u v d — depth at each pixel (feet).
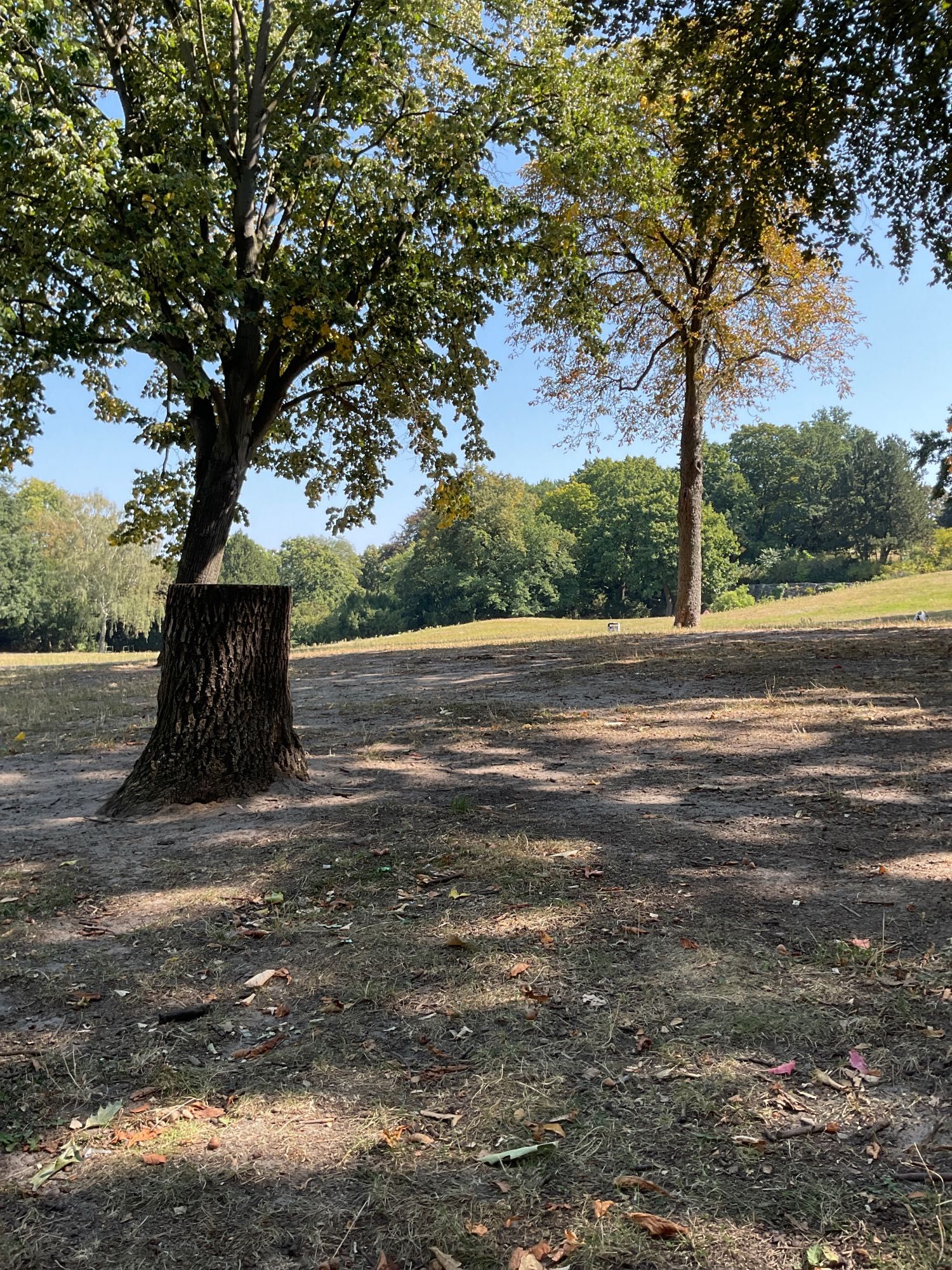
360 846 16.88
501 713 31.12
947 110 36.27
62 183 38.91
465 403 56.13
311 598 343.67
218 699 20.72
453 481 59.16
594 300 58.34
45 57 37.91
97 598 220.23
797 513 310.24
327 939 12.89
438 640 84.07
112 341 46.65
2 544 225.56
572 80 49.47
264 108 47.62
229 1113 8.64
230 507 52.75
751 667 36.81
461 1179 7.46
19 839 18.92
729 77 36.37
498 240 50.85
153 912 14.32
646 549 253.24
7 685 56.34
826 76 35.55
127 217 42.83
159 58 48.47
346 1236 6.88
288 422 65.46
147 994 11.43
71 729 34.42
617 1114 8.21
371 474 66.49
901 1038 9.25
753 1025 9.64
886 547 299.79
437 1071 9.16
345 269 49.85
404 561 323.57
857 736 23.77
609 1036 9.61
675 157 41.52
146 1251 6.83
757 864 14.93
